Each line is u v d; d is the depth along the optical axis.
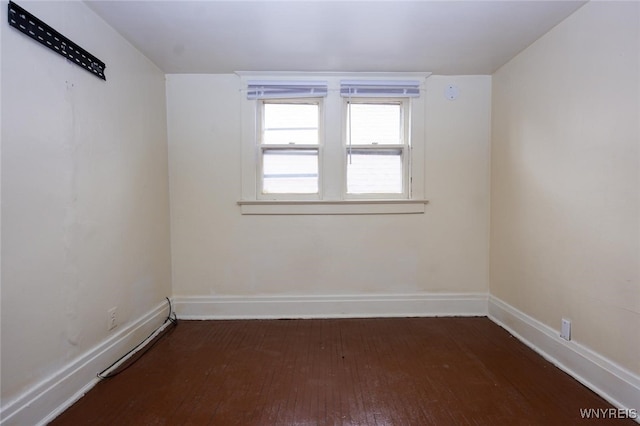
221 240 2.54
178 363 1.87
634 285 1.37
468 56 2.21
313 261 2.56
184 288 2.55
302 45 2.05
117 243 1.85
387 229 2.56
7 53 1.18
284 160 2.60
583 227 1.63
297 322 2.48
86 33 1.61
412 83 2.50
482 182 2.56
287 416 1.42
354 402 1.51
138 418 1.40
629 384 1.39
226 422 1.38
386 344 2.10
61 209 1.44
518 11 1.67
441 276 2.59
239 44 2.03
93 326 1.66
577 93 1.65
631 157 1.37
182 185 2.51
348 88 2.48
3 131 1.17
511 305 2.28
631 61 1.36
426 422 1.37
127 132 1.96
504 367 1.81
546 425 1.34
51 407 1.38
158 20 1.74
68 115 1.48
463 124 2.54
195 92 2.48
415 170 2.55
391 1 1.59
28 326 1.28
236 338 2.20
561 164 1.77
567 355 1.74
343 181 2.55
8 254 1.20
